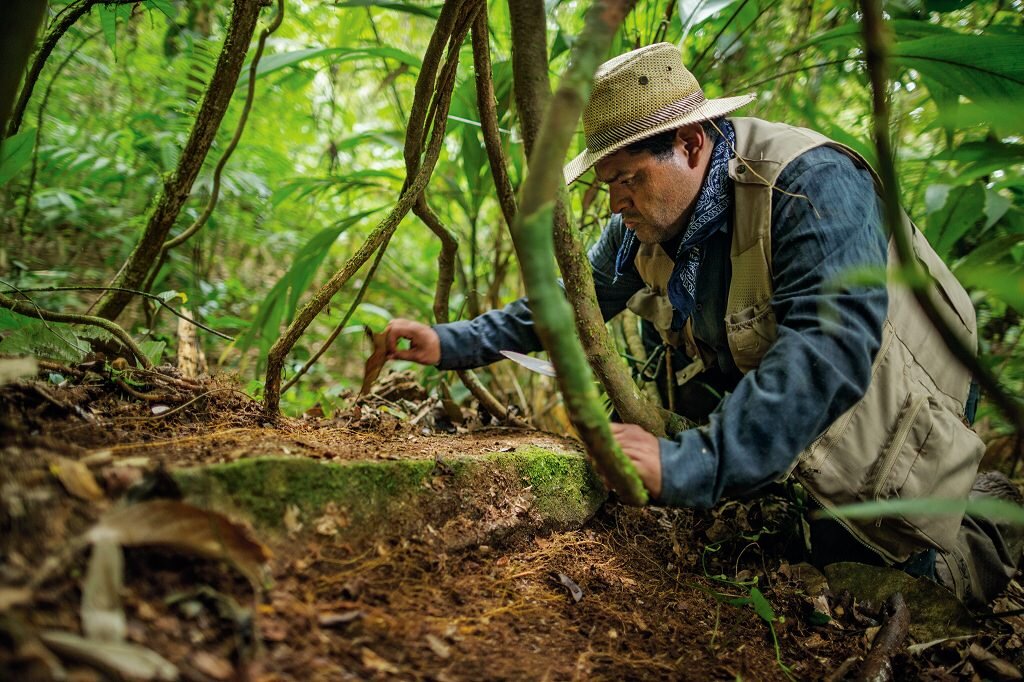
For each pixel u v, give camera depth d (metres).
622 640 1.16
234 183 2.63
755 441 1.11
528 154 0.99
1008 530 1.73
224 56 1.47
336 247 3.73
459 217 3.32
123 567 0.80
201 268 2.83
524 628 1.09
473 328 1.64
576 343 0.79
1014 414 0.68
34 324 1.34
